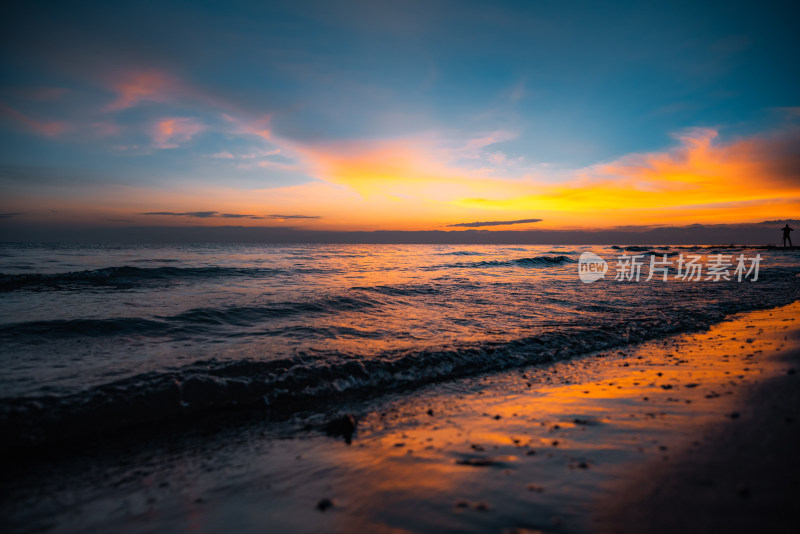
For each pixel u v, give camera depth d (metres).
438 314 9.89
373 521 2.12
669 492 2.09
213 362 5.69
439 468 2.72
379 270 22.66
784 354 5.23
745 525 1.73
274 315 9.28
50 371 5.17
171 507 2.50
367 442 3.42
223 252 39.75
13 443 3.53
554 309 10.69
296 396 4.88
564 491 2.25
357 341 7.16
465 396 4.81
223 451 3.42
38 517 2.46
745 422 2.95
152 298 11.19
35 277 14.20
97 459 3.32
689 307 10.99
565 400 4.26
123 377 4.97
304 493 2.54
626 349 6.94
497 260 32.22
